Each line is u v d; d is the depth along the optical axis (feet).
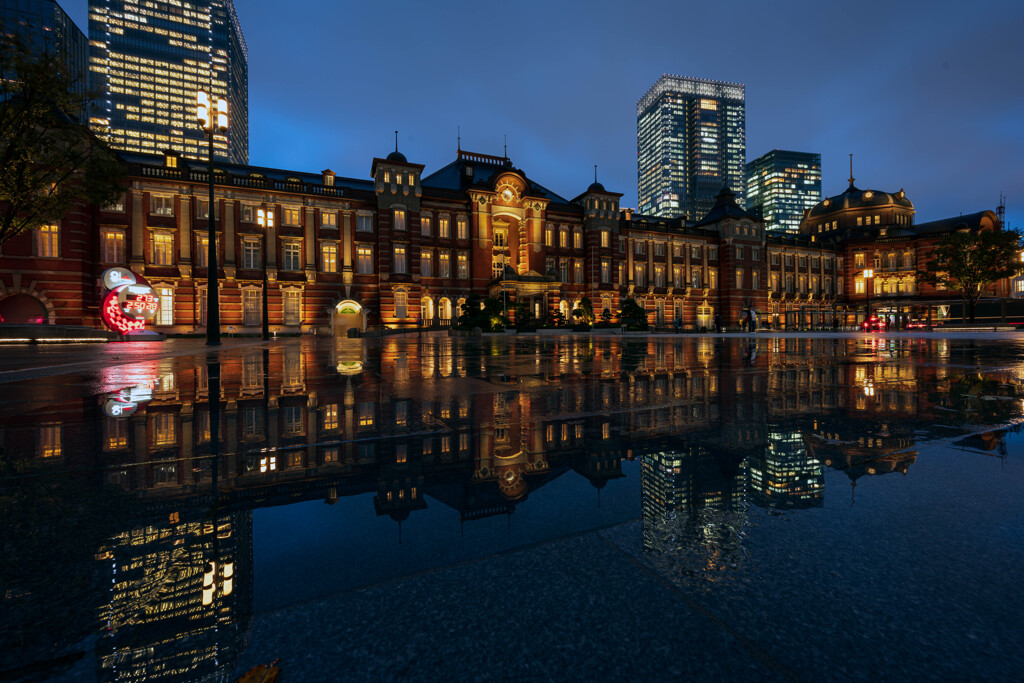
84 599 4.22
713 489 6.98
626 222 178.60
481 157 177.37
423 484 7.36
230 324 123.85
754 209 203.62
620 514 6.15
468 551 5.20
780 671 3.39
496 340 85.20
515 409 13.58
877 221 246.88
